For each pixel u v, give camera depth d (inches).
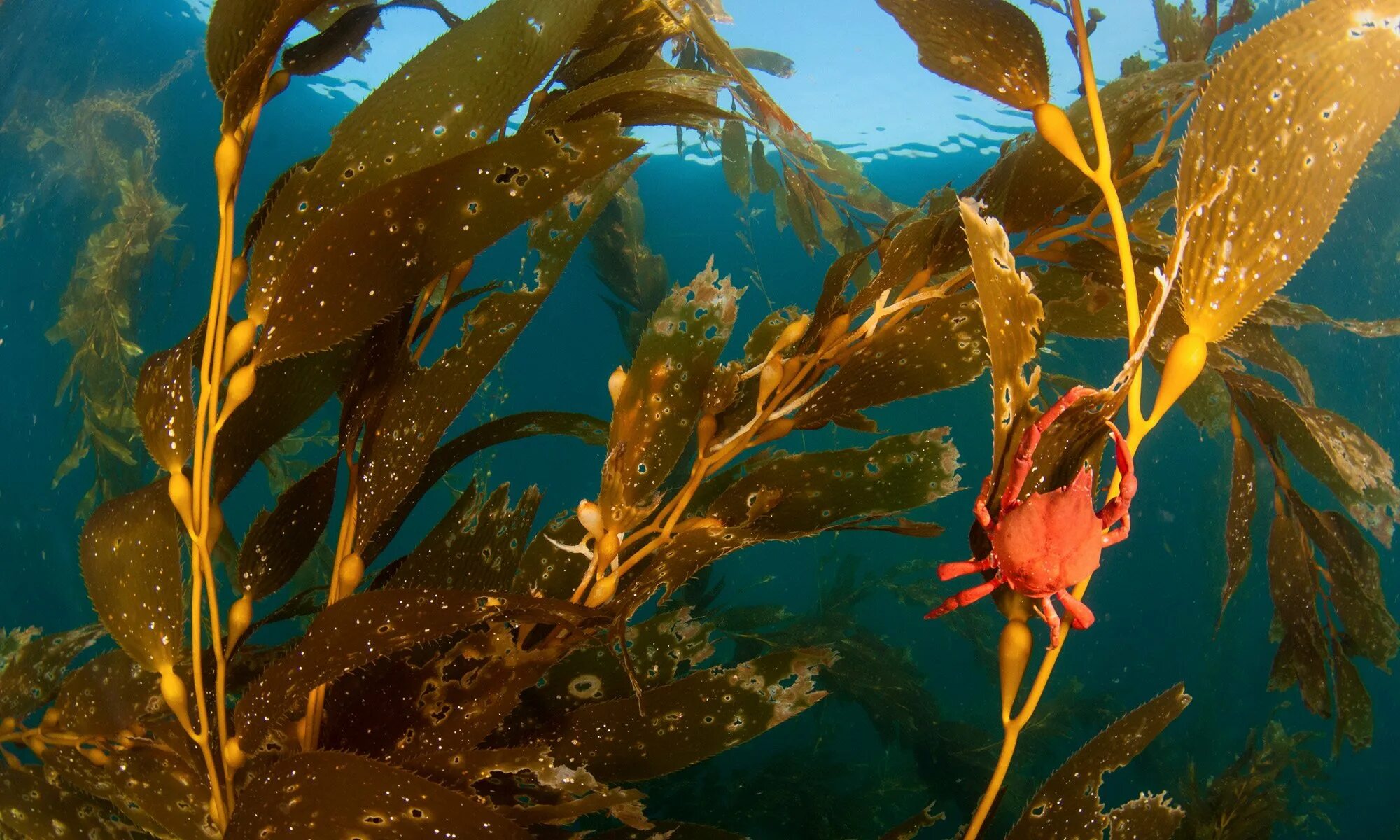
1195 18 38.8
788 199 67.0
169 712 31.7
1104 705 164.7
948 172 305.3
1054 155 36.0
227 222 28.5
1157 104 35.4
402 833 24.7
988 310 26.9
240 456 33.2
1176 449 365.4
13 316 249.1
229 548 42.8
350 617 26.5
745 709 30.7
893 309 33.6
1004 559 28.1
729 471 36.3
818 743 157.6
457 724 29.8
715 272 31.0
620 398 31.0
